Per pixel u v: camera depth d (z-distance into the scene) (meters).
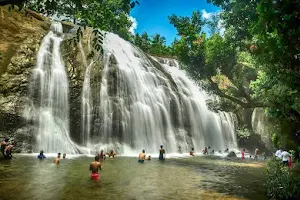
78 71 33.12
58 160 19.45
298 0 5.62
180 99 41.59
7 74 28.55
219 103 28.67
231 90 26.98
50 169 16.55
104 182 13.38
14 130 26.25
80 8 7.91
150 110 36.62
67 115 30.36
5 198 9.70
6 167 16.50
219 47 25.48
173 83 44.44
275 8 5.85
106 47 39.84
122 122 33.12
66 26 39.78
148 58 48.06
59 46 34.59
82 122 30.84
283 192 11.02
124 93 35.22
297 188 10.88
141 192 11.62
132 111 34.66
